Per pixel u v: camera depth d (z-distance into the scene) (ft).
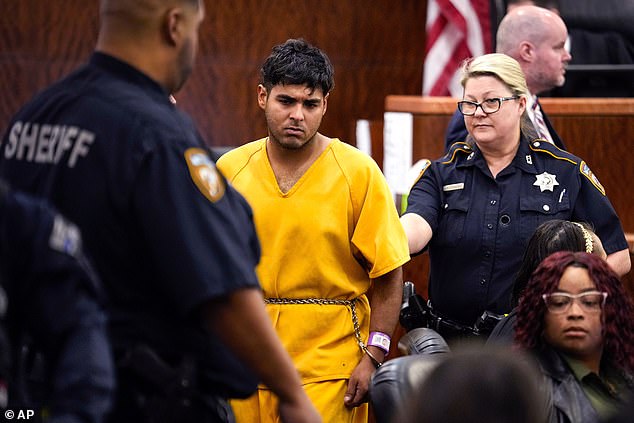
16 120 20.59
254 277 19.47
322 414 29.68
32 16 53.26
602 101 37.88
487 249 31.94
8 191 16.25
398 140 39.04
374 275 29.94
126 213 19.24
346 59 54.85
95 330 16.29
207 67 53.47
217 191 19.56
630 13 45.96
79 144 19.53
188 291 18.93
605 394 23.81
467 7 50.14
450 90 50.49
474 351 13.33
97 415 15.83
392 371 22.99
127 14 20.10
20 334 16.69
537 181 32.35
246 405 30.01
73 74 20.56
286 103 29.45
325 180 29.96
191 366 19.80
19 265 16.07
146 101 19.86
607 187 38.19
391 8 55.01
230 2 53.42
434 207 32.55
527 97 32.76
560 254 24.11
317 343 29.86
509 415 12.87
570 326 23.58
